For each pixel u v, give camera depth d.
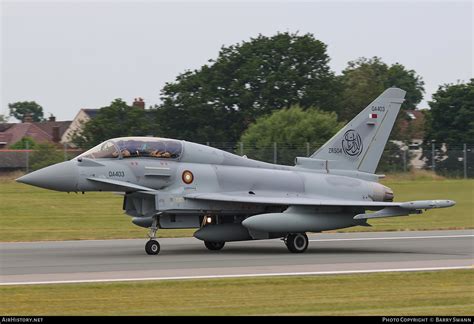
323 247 89.75
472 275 64.19
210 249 86.56
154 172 82.00
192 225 85.06
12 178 156.25
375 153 95.56
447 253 82.38
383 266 69.94
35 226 111.50
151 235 81.56
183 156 84.94
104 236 101.94
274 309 49.56
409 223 123.31
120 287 56.81
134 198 83.56
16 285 57.41
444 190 154.12
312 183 90.69
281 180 89.06
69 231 106.81
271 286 57.97
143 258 76.00
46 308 49.47
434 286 58.88
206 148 87.44
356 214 88.19
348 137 94.44
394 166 185.25
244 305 50.78
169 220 83.62
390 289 57.38
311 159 93.00
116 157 81.12
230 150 175.50
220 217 87.88
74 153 163.12
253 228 81.62
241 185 87.00
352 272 65.50
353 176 93.94
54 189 78.50
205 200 83.62
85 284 57.94
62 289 55.91
